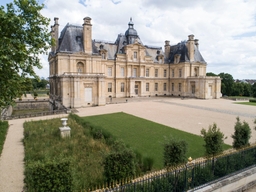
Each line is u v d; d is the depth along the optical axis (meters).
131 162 10.13
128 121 28.03
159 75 74.25
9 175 12.46
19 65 14.48
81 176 11.55
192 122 27.73
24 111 49.56
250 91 89.94
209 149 12.96
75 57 48.97
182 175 10.14
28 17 15.20
